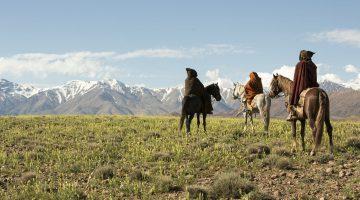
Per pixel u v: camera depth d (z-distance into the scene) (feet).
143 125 110.32
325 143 66.54
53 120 127.54
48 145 78.59
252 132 82.43
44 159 66.13
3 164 63.31
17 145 80.43
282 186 47.29
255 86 82.69
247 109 84.17
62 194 46.39
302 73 58.70
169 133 91.09
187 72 85.30
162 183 48.65
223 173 50.42
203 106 85.81
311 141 70.08
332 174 50.88
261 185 48.03
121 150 71.92
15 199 45.62
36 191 47.32
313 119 55.77
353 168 52.75
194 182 50.70
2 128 105.09
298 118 60.03
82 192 46.88
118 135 88.33
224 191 44.32
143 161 62.39
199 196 43.57
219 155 61.82
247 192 44.75
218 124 108.27
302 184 47.09
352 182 47.09
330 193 43.91
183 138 79.82
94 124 114.52
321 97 55.16
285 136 77.05
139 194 47.21
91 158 65.87
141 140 81.20
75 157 66.69
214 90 90.27
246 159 59.57
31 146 77.66
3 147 76.43
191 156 63.41
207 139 76.28
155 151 68.54
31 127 108.06
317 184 47.26
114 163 63.16
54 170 59.31
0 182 52.47
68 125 112.88
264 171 53.93
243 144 71.05
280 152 60.90
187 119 83.20
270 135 79.41
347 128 90.12
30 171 57.47
